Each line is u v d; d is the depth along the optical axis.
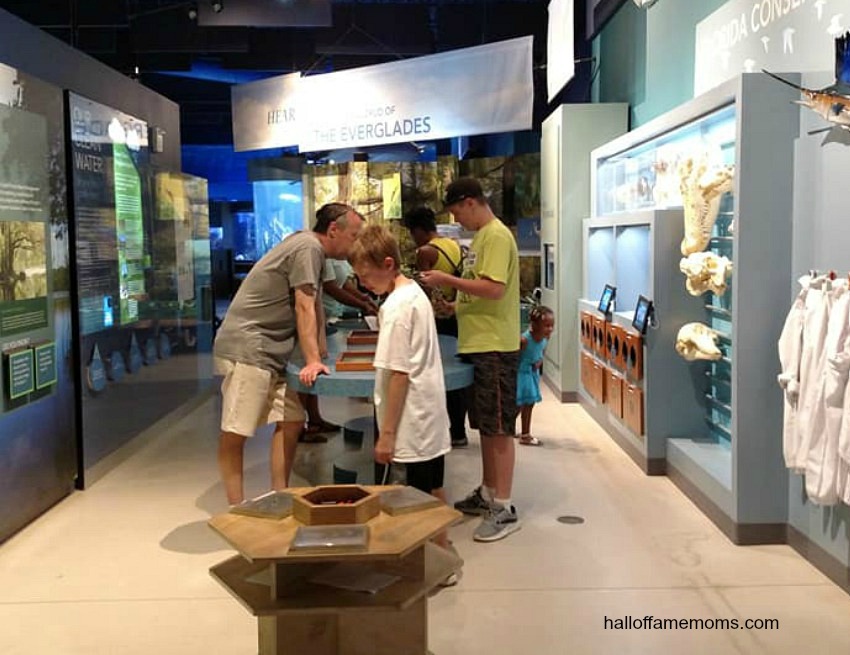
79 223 4.48
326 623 2.10
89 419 4.67
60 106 4.29
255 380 3.71
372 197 8.48
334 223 3.81
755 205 3.51
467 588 3.23
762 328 3.55
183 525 4.01
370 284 3.15
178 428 6.11
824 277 3.12
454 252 4.87
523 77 6.75
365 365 3.55
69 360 4.46
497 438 3.79
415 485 3.18
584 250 6.33
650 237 4.64
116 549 3.70
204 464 5.13
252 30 8.88
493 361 3.73
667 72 5.59
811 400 3.11
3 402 3.75
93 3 7.89
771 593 3.14
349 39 8.52
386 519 2.08
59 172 4.28
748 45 4.17
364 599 1.96
